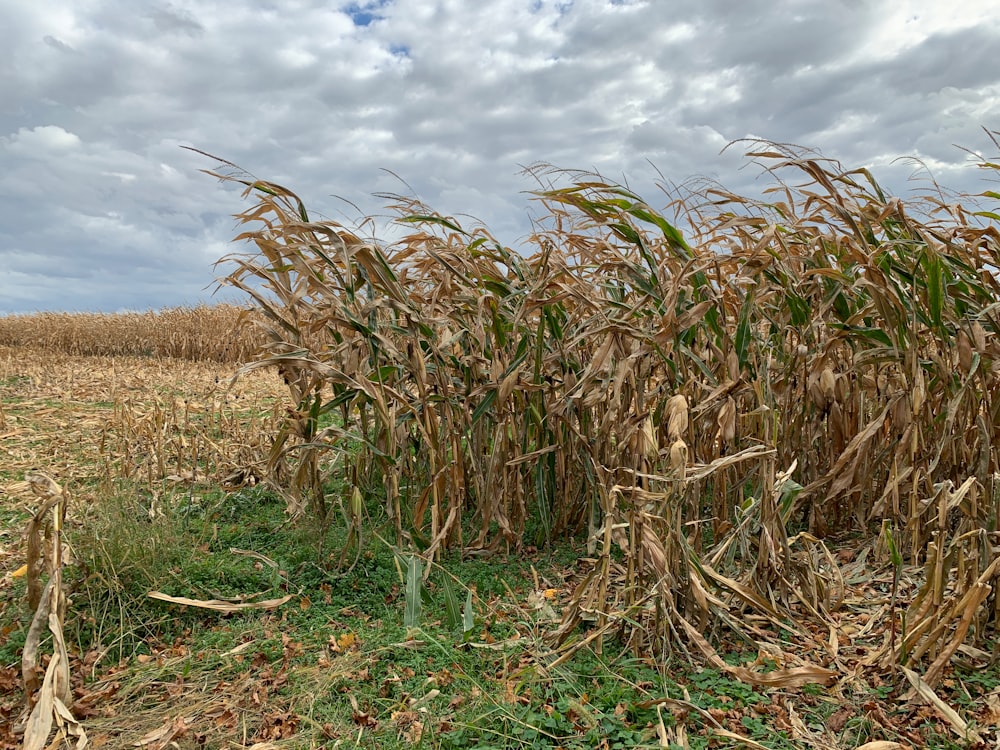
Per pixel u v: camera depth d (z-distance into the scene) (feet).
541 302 13.26
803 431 15.15
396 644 11.37
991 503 10.83
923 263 12.34
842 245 13.38
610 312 14.11
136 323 65.82
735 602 11.98
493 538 15.88
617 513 11.51
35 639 9.95
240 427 25.49
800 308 13.78
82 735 9.02
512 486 15.57
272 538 15.98
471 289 14.64
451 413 14.47
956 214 13.88
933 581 9.63
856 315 13.01
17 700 10.09
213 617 12.53
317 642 11.73
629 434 12.59
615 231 12.83
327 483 19.36
